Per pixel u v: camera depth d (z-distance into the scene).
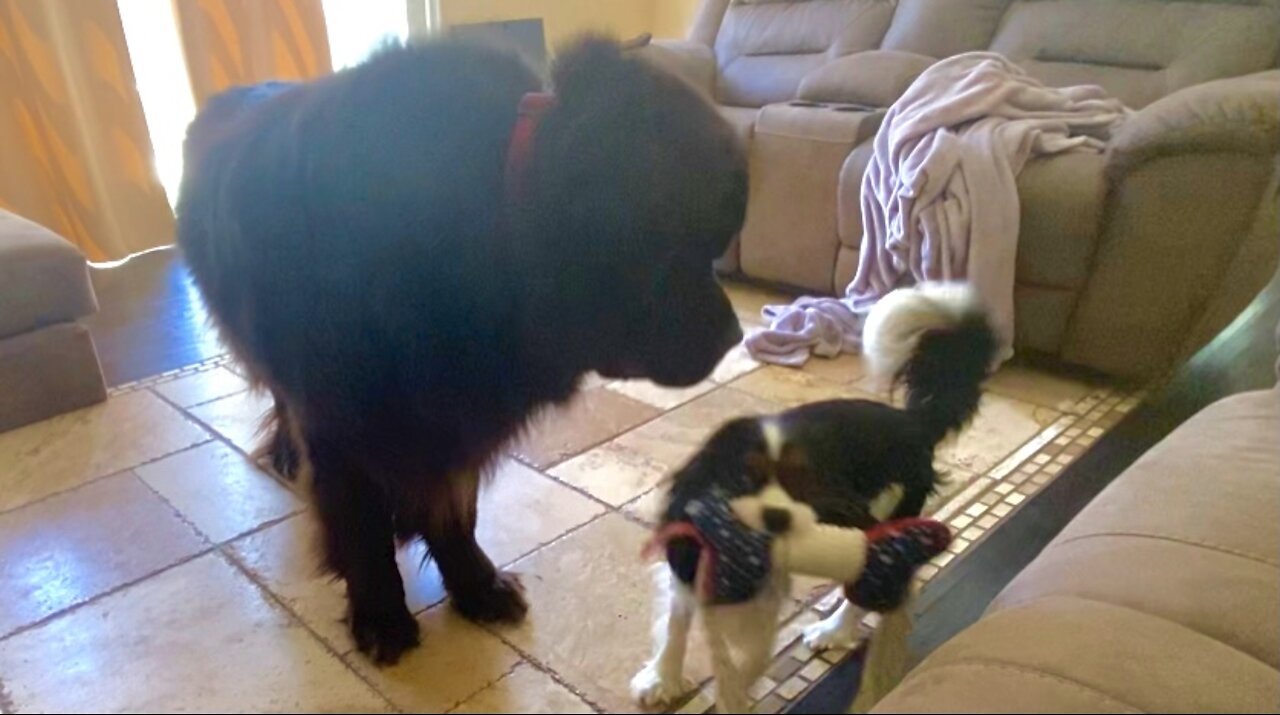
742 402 2.14
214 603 1.42
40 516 1.64
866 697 1.16
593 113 0.90
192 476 1.78
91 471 1.80
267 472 1.80
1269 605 0.86
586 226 0.91
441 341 1.02
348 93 1.00
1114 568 0.94
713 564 0.96
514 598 1.40
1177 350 2.14
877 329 1.17
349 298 1.01
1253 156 1.89
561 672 1.30
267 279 1.05
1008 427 2.02
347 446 1.15
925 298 1.17
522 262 0.96
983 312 1.18
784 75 3.31
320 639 1.35
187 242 1.25
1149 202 2.03
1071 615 0.87
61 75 2.70
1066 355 2.26
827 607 1.42
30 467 1.80
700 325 1.02
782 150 2.69
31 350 1.92
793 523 0.94
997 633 0.87
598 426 2.00
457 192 0.96
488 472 1.26
